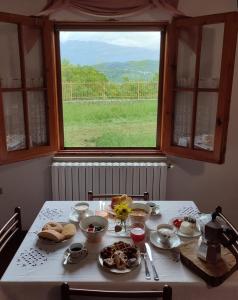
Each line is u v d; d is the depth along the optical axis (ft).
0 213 10.09
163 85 9.72
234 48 7.86
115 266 4.63
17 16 8.26
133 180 9.65
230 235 4.53
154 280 4.41
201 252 4.66
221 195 10.28
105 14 8.67
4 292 4.39
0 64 8.73
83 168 9.53
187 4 8.78
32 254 5.04
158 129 10.21
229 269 4.43
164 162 9.81
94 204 6.93
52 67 9.25
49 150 9.75
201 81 8.82
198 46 8.39
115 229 5.66
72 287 4.40
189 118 9.34
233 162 9.98
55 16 8.89
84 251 5.00
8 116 9.09
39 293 4.44
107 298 4.53
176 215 6.42
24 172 9.86
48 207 6.81
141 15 8.87
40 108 9.57
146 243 5.34
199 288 4.38
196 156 9.16
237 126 9.66
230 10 8.84
